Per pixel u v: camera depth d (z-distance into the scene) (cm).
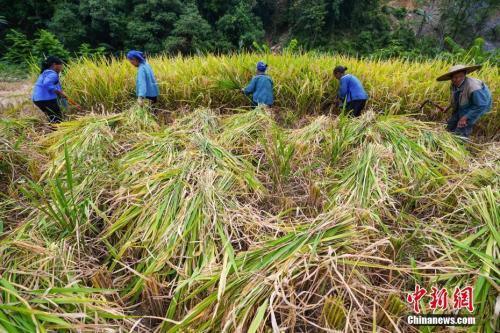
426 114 461
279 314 159
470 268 175
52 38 943
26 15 1470
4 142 303
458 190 241
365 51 2212
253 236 210
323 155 319
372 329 152
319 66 509
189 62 562
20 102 493
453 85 363
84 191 245
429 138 315
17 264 178
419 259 194
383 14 2459
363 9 2423
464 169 276
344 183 258
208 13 1966
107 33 1559
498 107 418
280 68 508
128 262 205
